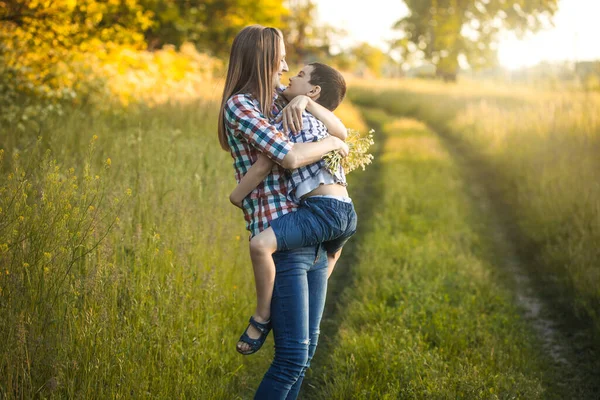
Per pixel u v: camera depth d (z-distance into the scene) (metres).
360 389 3.56
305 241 2.61
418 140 14.55
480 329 4.45
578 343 4.60
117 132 6.83
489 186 10.28
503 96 21.38
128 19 9.66
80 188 3.92
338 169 2.71
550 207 7.12
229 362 3.78
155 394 3.10
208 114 9.32
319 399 3.61
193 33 21.50
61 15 7.79
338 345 4.20
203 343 3.65
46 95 7.34
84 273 3.33
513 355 4.13
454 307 4.86
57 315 2.89
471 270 5.73
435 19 42.47
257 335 2.67
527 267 6.35
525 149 10.53
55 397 2.66
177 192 4.89
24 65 7.80
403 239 6.58
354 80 35.00
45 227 2.93
